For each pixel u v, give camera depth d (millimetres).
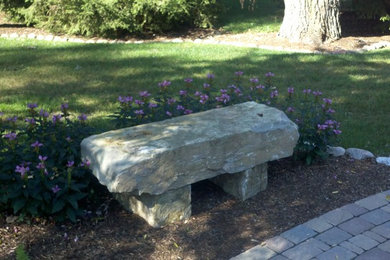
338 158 5508
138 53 10375
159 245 3904
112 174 3779
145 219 4191
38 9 12289
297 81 8695
